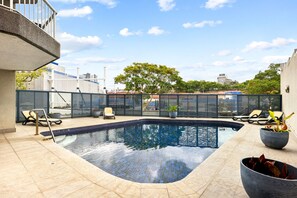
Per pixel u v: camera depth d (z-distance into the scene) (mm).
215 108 15219
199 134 10461
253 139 7223
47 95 12703
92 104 16109
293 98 8266
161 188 3236
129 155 6473
